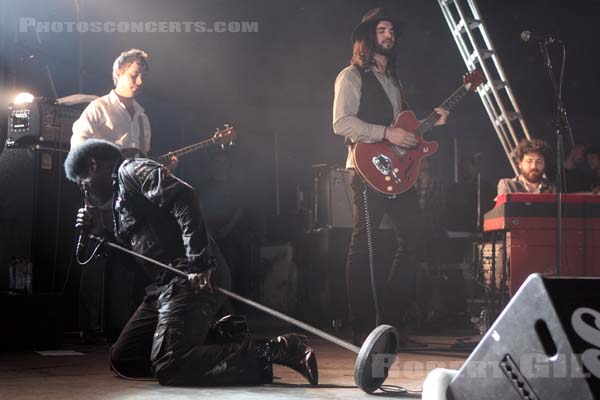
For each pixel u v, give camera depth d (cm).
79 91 747
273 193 977
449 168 983
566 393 177
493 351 190
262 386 340
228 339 354
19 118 571
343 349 509
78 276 607
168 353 335
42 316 510
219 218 817
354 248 504
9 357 466
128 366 364
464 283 702
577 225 506
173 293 344
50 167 576
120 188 352
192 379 336
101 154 365
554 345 181
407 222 500
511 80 982
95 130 547
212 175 841
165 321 339
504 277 521
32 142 571
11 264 550
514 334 186
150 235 351
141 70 560
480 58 649
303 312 769
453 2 696
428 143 501
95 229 385
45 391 328
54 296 516
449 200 771
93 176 366
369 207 495
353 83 501
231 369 337
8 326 499
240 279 812
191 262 331
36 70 697
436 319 702
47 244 575
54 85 730
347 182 719
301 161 991
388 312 533
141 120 571
